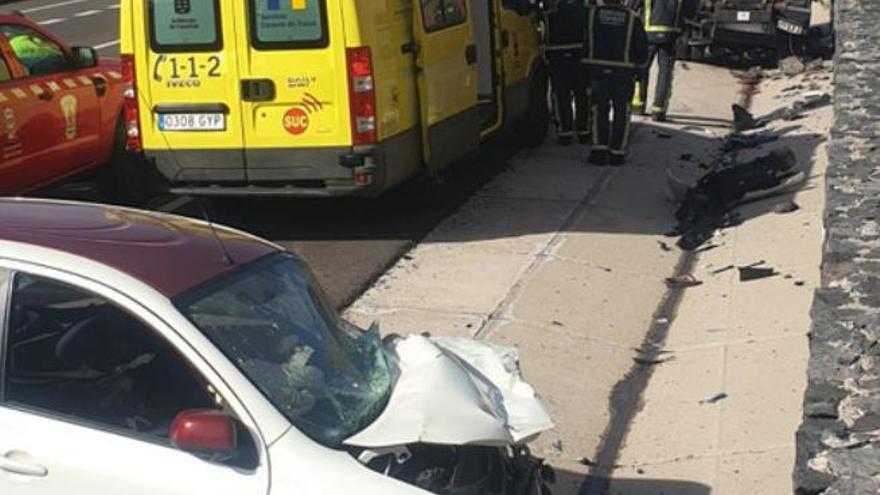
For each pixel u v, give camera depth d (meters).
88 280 4.23
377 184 9.58
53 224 4.64
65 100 10.55
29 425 4.14
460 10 10.86
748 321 8.09
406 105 9.94
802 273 8.73
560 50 13.20
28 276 4.28
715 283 9.08
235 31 9.49
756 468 6.00
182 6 9.56
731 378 7.17
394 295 8.75
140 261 4.39
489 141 13.32
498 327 8.09
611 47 12.41
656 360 7.76
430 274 9.23
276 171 9.67
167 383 4.13
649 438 6.62
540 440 6.57
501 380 4.91
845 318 5.42
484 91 11.91
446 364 4.61
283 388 4.23
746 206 10.74
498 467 4.61
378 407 4.40
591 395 7.21
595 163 12.73
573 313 8.48
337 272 9.24
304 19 9.36
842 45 11.51
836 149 8.16
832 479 4.09
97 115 11.05
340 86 9.40
